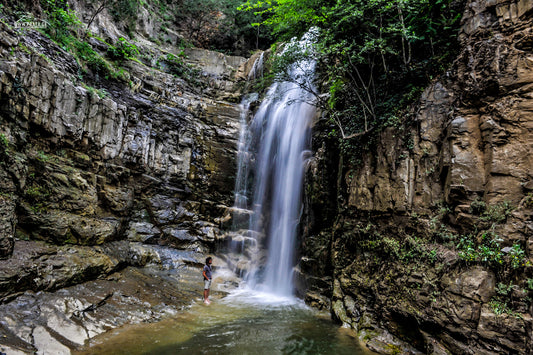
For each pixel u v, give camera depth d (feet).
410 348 21.31
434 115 23.68
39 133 30.55
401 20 26.35
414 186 24.21
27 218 27.09
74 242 30.14
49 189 29.81
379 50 29.84
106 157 38.81
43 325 19.94
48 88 30.66
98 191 36.88
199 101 56.13
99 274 29.14
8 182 25.80
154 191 45.24
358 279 27.12
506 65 19.38
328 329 25.59
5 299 20.40
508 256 17.17
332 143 36.52
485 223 18.83
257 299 34.40
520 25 19.53
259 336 23.84
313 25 34.58
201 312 28.60
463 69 22.12
